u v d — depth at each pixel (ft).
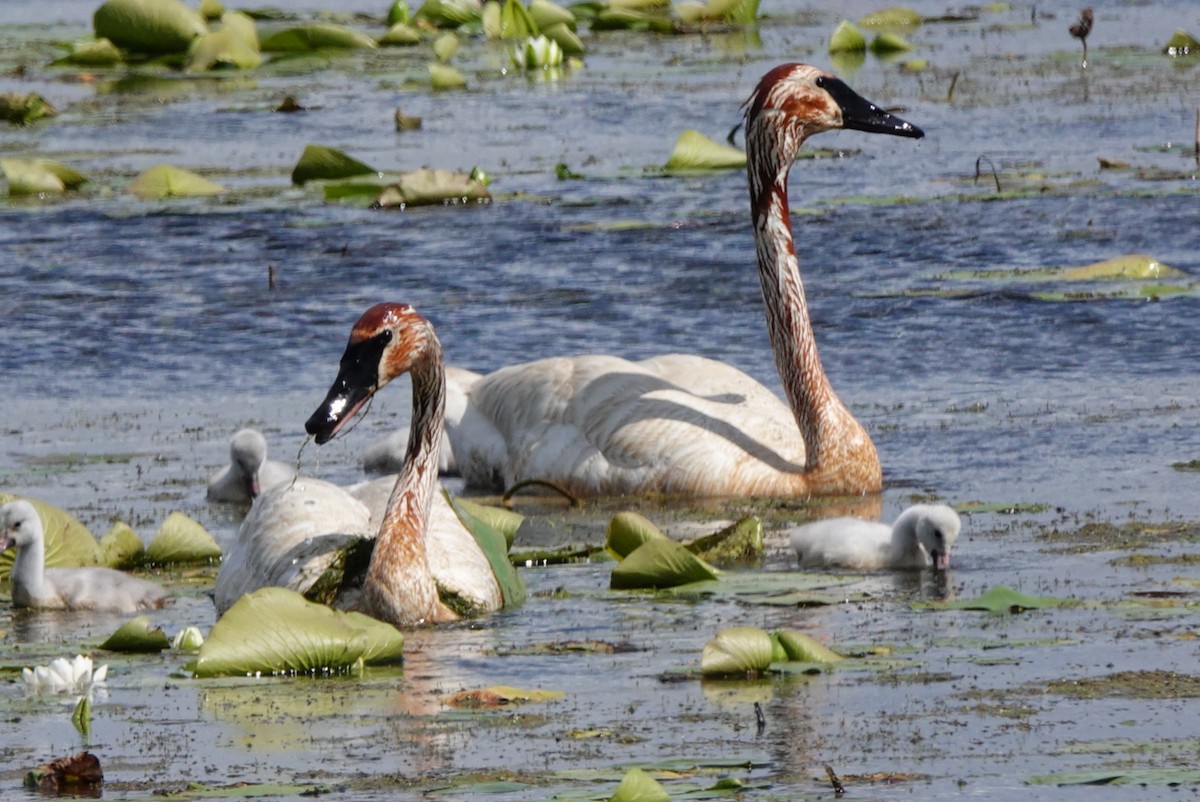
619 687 35.76
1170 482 50.52
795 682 35.68
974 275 75.00
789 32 143.74
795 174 95.25
